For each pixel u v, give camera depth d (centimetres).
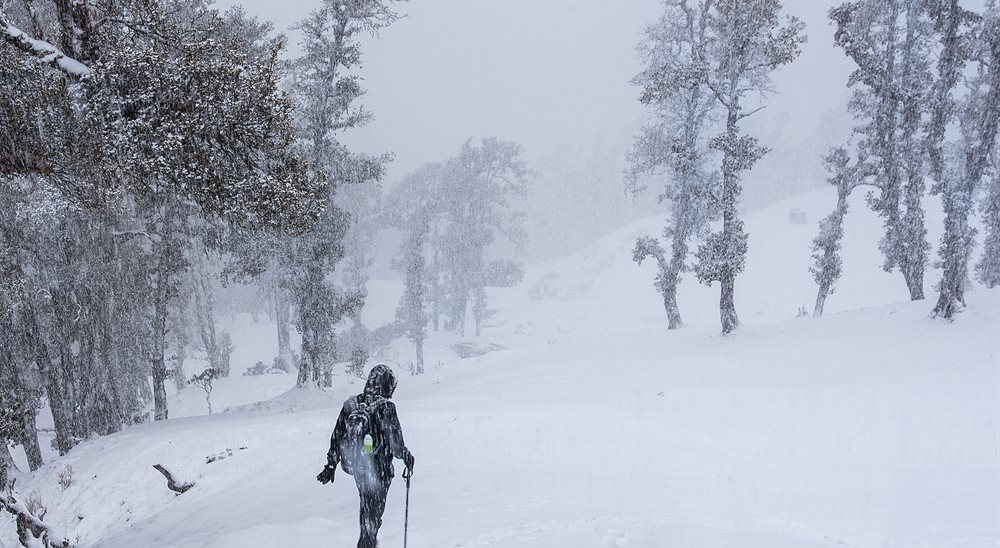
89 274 2716
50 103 1014
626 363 2725
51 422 3938
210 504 1143
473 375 3088
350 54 2981
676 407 1702
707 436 1327
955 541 589
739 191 3014
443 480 852
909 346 2334
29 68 991
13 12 1720
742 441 1292
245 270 2894
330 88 2986
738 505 727
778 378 2178
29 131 1046
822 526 642
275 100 1073
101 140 1020
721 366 2473
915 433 1347
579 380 2439
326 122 2972
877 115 3312
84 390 2834
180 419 2502
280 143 1152
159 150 983
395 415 548
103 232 2717
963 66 2811
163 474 1420
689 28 3453
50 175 1136
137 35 1086
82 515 1448
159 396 2944
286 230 1223
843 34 3047
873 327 2670
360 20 2978
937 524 664
